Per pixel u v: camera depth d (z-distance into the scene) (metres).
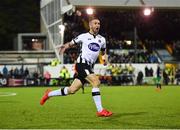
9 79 79.12
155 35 103.50
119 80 81.06
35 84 79.19
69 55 86.44
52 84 79.19
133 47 96.56
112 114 20.12
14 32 118.06
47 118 19.36
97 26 19.12
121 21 100.94
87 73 19.11
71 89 19.75
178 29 103.19
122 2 85.06
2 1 118.06
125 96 39.84
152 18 102.56
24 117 19.89
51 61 86.94
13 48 116.94
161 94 43.44
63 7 86.62
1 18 117.50
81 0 83.06
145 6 85.81
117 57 89.25
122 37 101.44
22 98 37.75
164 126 15.91
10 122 17.67
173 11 91.62
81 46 19.28
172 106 26.73
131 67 82.19
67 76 77.69
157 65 83.69
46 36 105.00
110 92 48.81
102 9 86.50
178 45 99.31
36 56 96.00
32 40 105.06
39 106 27.31
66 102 31.31
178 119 18.53
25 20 119.12
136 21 101.81
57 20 92.19
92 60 19.28
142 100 33.47
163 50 97.56
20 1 119.19
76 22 92.38
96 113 21.84
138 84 81.88
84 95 42.03
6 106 27.53
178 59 94.19
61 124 16.88
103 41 19.42
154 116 19.94
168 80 83.44
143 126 15.95
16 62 93.31
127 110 23.73
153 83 83.12
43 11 109.50
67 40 90.56
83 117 19.77
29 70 83.44
